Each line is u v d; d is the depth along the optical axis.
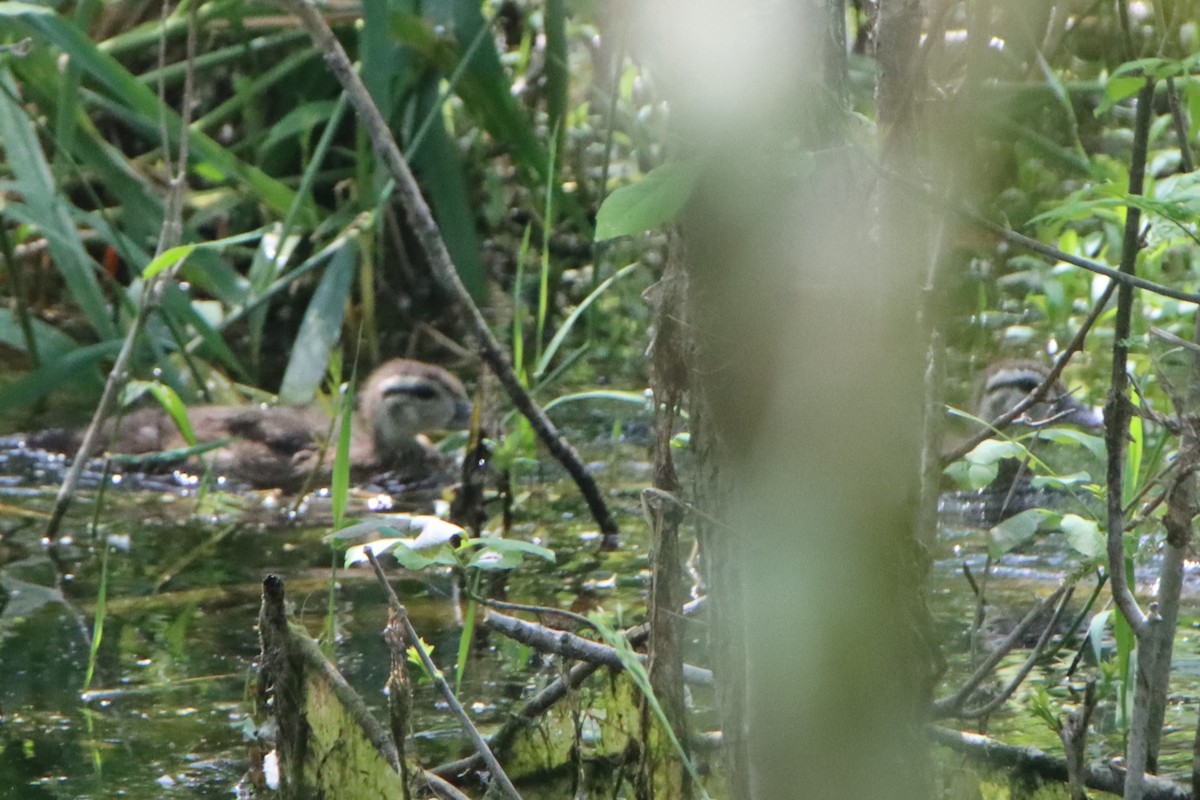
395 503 14.09
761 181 4.52
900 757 4.76
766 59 4.46
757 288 4.62
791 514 4.68
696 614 7.70
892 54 5.38
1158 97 15.90
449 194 16.58
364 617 9.92
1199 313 5.92
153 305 12.42
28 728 8.02
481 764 6.83
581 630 8.10
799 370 4.64
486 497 13.09
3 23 14.07
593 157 18.09
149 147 18.16
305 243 17.73
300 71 17.48
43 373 14.02
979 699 7.58
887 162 5.10
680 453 11.06
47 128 15.63
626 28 5.20
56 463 14.40
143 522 12.86
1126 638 6.62
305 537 12.51
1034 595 10.05
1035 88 12.40
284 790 6.31
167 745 7.76
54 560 11.61
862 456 4.64
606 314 17.30
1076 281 15.44
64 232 14.89
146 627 9.89
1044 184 14.80
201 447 12.97
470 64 15.19
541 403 15.54
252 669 8.93
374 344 16.91
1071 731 5.59
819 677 4.71
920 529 5.24
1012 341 15.41
